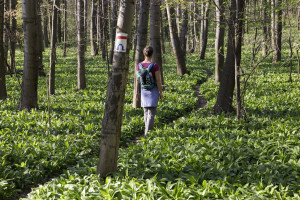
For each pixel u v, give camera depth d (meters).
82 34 16.78
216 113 9.89
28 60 10.86
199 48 38.34
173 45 21.69
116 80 4.85
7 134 7.86
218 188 4.52
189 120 9.09
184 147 6.41
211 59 32.97
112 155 5.14
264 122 8.38
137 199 4.30
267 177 4.83
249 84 15.55
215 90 15.48
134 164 5.63
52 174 6.17
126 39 4.76
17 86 18.38
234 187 4.68
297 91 13.59
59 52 39.25
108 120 5.02
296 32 17.62
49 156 6.53
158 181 4.96
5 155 6.07
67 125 8.90
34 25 10.77
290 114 9.48
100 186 4.70
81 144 7.40
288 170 5.09
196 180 4.90
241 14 8.20
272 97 12.38
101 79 21.25
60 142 7.30
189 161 5.61
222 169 5.27
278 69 20.94
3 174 5.50
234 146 6.36
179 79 19.95
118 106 4.96
